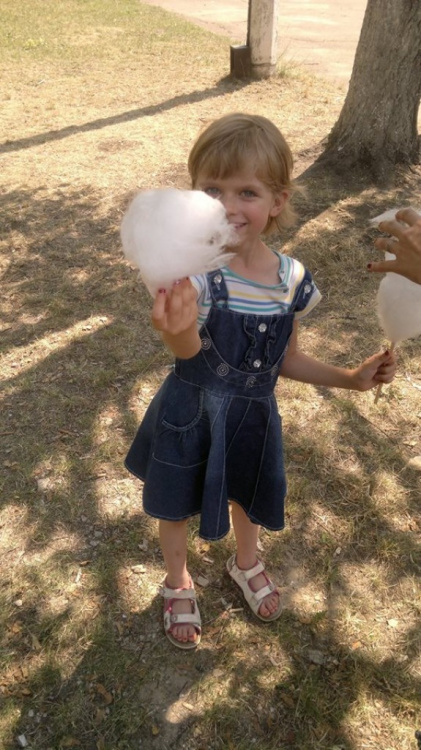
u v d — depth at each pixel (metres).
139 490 2.77
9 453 2.93
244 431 1.90
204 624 2.29
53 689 2.09
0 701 2.05
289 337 1.80
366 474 2.84
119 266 4.33
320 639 2.24
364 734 1.99
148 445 2.04
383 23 4.93
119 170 5.78
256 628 2.28
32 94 7.96
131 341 3.63
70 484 2.79
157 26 11.75
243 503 2.11
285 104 7.39
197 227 1.19
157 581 2.42
